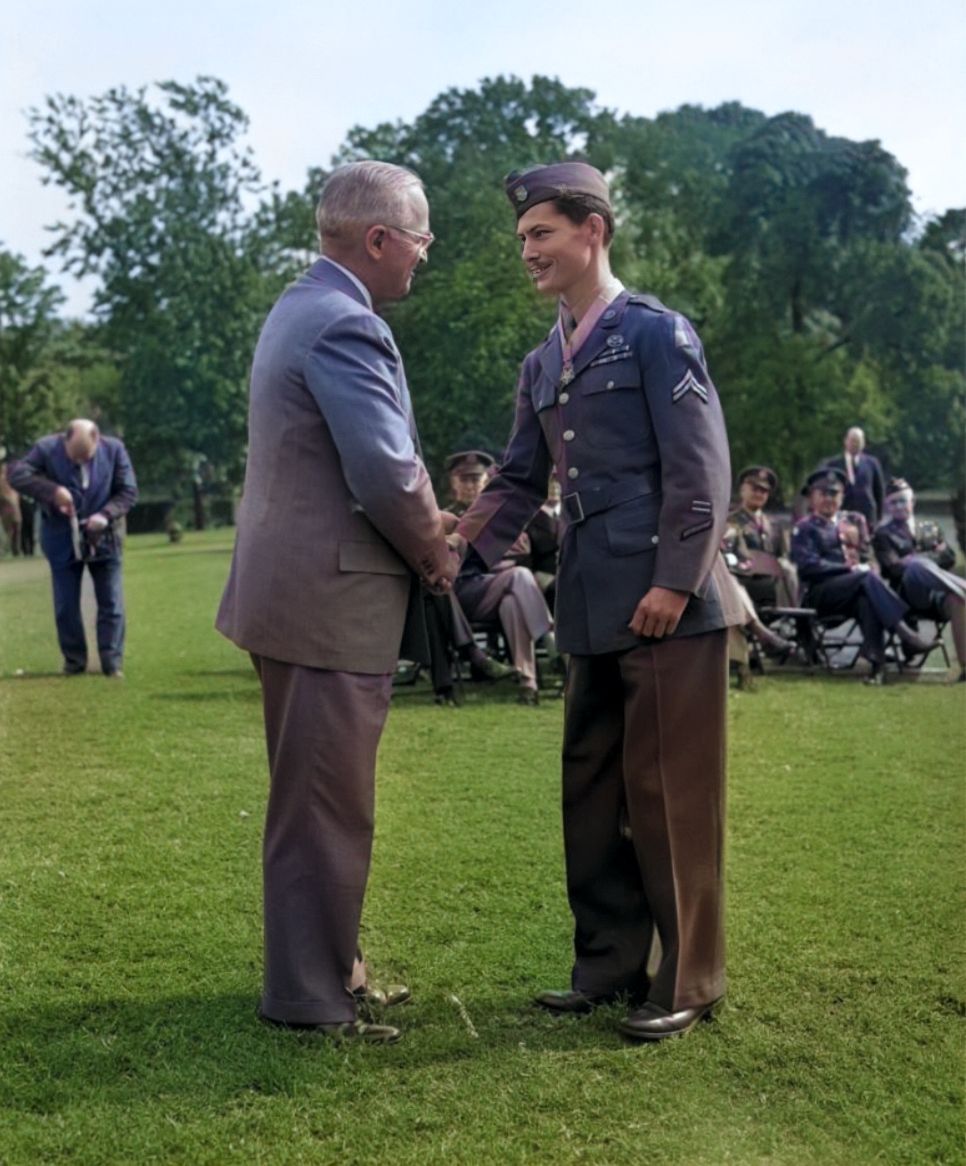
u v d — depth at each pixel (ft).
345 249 11.57
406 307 115.34
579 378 11.64
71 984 12.28
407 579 11.64
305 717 11.18
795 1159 9.17
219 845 16.78
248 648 11.36
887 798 19.03
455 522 12.75
